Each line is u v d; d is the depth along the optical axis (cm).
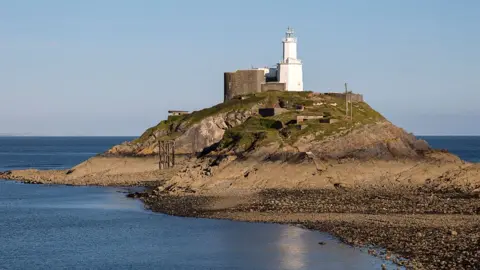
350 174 11588
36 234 8381
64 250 7319
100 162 15938
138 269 6375
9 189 14050
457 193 10212
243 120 15625
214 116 15950
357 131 12519
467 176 11350
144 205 10706
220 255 6831
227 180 11594
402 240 6831
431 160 12200
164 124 16838
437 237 6831
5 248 7488
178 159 15588
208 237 7756
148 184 14188
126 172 15600
